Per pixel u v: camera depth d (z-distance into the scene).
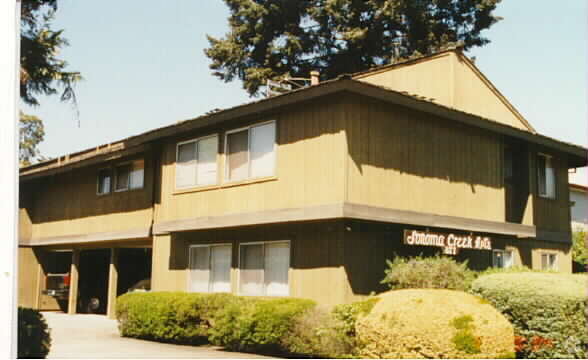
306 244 13.03
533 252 17.62
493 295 10.54
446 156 14.62
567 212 18.92
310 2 30.98
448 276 11.59
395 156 13.24
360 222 12.63
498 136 16.36
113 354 11.78
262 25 30.77
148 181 18.78
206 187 15.29
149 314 14.25
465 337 8.75
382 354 9.34
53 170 22.91
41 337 6.81
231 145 14.78
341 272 12.15
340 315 10.77
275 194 13.38
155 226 16.73
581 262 21.08
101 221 20.86
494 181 16.02
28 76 11.23
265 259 13.98
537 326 9.98
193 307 13.46
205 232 15.80
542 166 18.14
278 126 13.59
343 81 11.73
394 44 29.14
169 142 16.89
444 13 30.45
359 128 12.50
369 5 29.67
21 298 24.20
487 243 14.77
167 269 17.02
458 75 16.50
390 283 12.54
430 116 14.36
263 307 11.77
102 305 25.42
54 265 25.38
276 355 11.70
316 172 12.56
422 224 13.41
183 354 11.87
